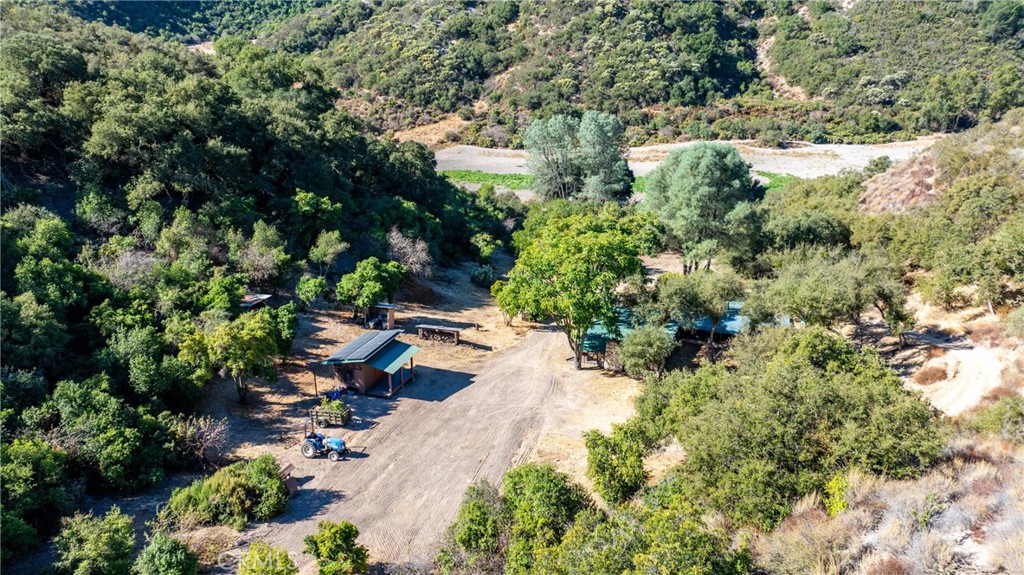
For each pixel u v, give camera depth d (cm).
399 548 2064
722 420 1794
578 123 7650
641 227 4781
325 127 5609
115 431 2252
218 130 4472
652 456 2461
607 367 3769
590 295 3466
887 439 1644
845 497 1555
